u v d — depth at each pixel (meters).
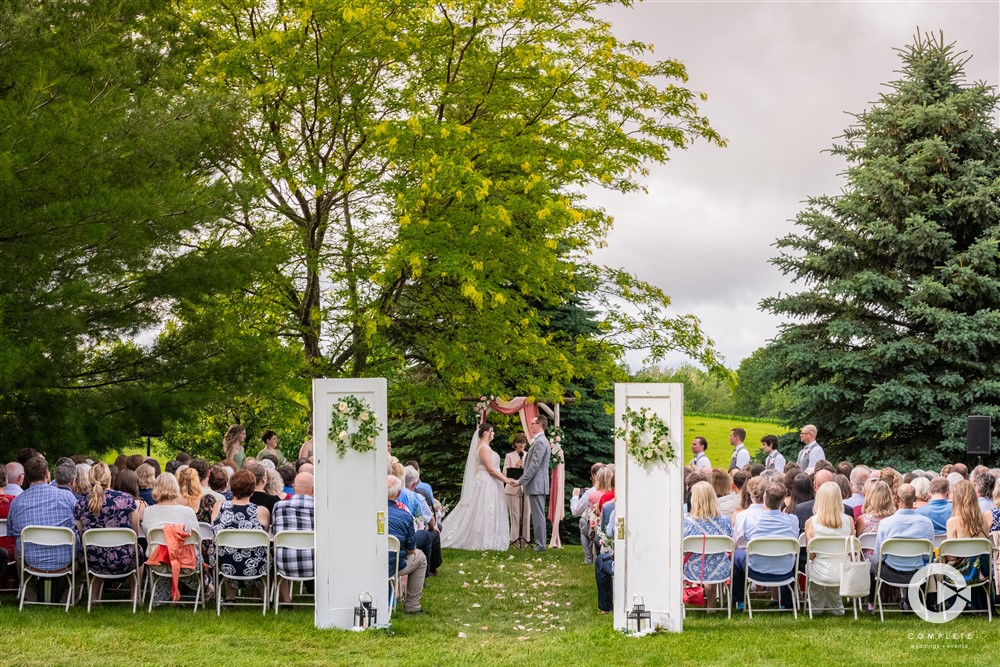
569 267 17.27
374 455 9.23
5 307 10.48
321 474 9.19
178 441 23.19
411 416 21.36
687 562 9.59
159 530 9.38
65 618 8.94
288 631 8.84
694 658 8.01
